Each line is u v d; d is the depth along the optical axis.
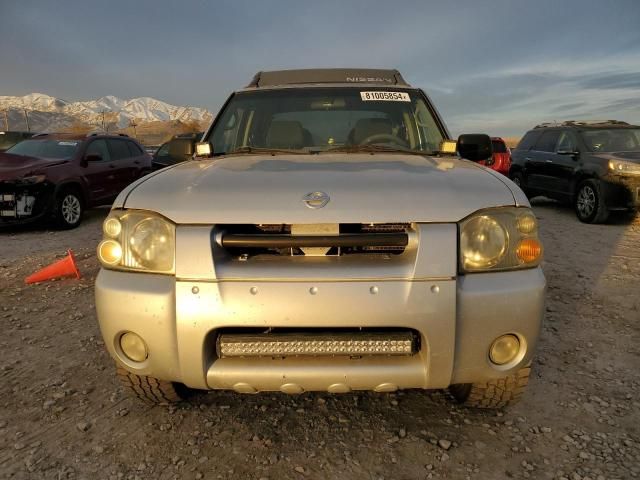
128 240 2.30
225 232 2.22
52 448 2.50
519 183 11.82
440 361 2.17
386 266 2.16
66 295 4.97
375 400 2.92
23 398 2.98
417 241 2.16
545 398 2.93
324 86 3.75
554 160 10.22
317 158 2.97
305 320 2.12
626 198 8.58
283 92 3.72
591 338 3.80
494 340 2.22
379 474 2.30
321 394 2.99
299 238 2.18
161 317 2.19
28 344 3.78
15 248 7.36
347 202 2.23
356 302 2.11
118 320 2.25
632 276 5.43
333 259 2.21
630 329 3.98
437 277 2.13
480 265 2.22
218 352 2.20
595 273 5.57
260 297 2.12
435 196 2.28
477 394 2.63
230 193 2.32
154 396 2.75
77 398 2.97
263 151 3.27
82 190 9.38
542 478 2.26
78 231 8.92
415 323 2.12
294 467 2.35
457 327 2.17
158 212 2.27
